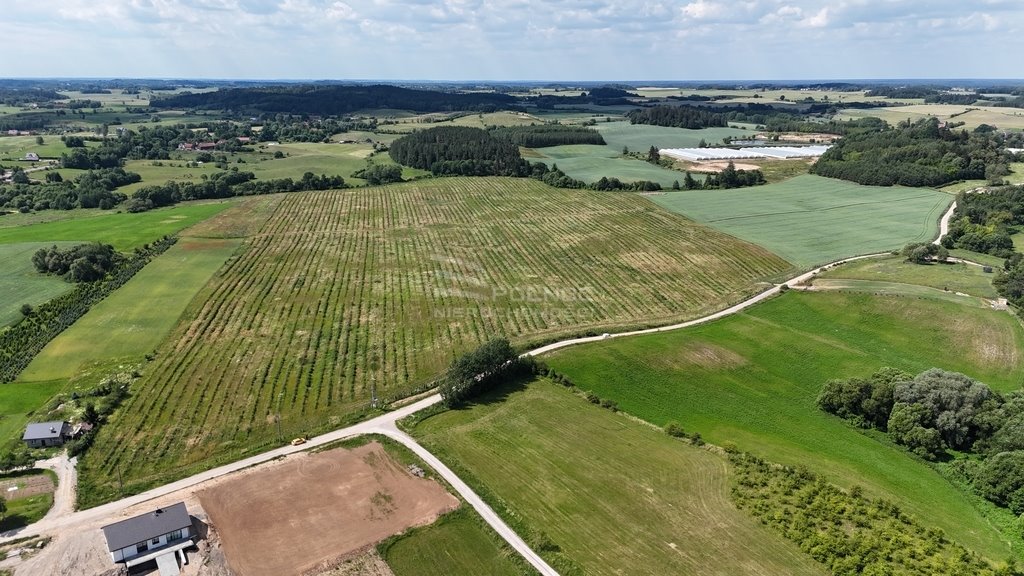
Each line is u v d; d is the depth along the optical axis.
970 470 63.06
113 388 78.25
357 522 55.47
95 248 123.25
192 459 65.25
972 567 49.59
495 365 79.88
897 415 69.56
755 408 76.88
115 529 51.03
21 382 81.25
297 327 98.38
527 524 55.16
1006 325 94.19
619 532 54.34
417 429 70.81
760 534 54.03
